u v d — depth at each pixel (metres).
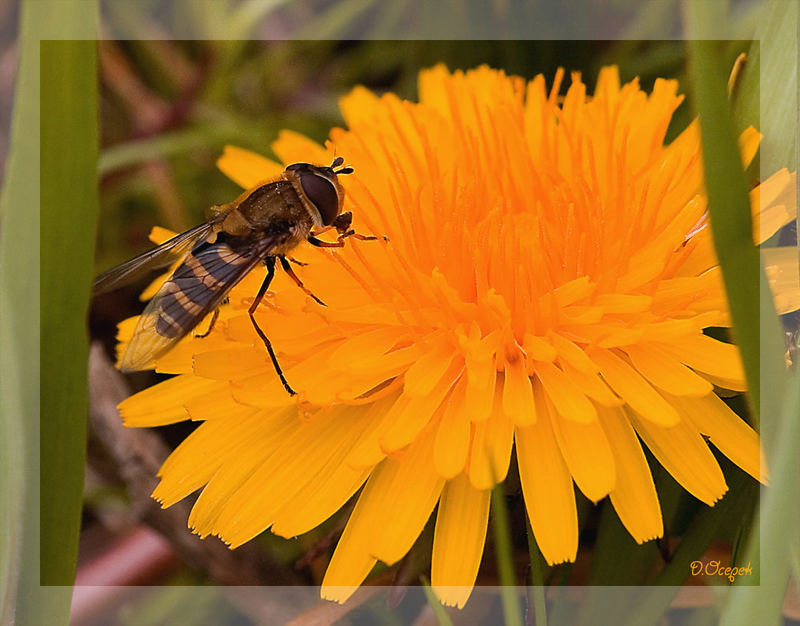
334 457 0.13
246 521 0.13
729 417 0.12
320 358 0.13
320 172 0.13
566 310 0.13
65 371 0.12
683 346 0.12
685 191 0.13
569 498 0.12
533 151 0.13
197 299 0.13
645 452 0.13
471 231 0.13
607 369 0.12
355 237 0.13
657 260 0.13
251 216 0.13
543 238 0.13
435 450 0.12
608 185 0.13
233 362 0.13
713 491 0.12
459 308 0.13
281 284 0.13
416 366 0.12
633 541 0.13
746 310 0.12
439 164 0.13
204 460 0.13
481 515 0.12
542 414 0.12
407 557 0.13
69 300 0.12
